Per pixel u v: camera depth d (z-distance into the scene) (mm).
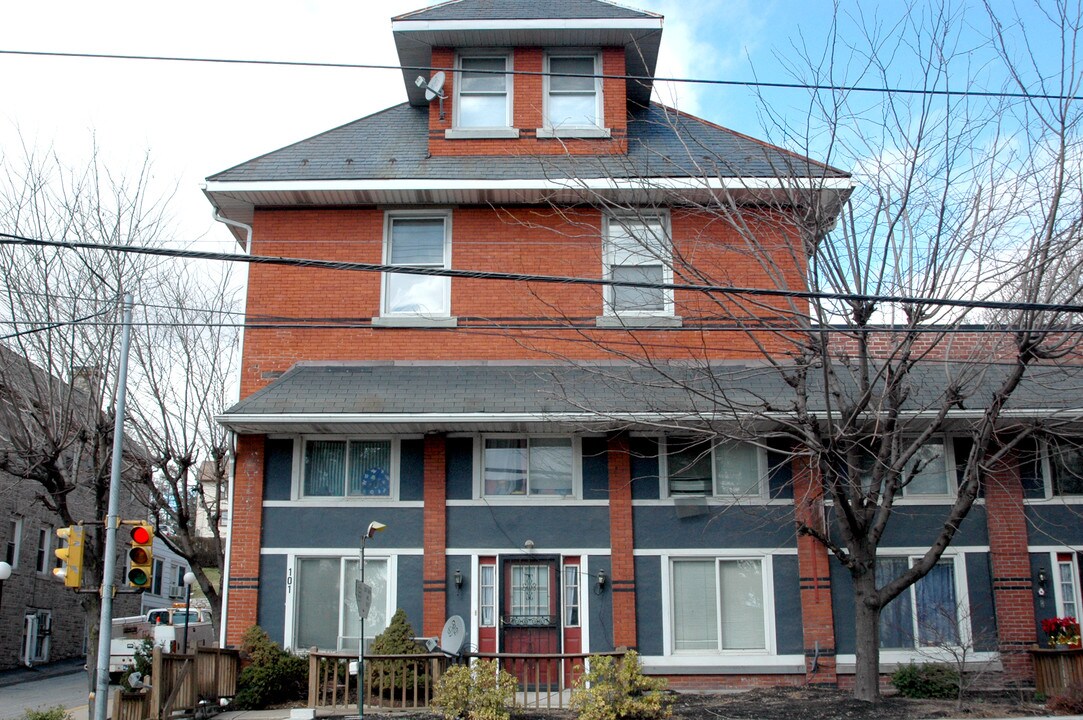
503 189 18453
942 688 15297
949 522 14359
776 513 17250
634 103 21062
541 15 19734
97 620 18359
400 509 17375
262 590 17094
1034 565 17062
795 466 17312
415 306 18766
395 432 17453
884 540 17188
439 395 17172
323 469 17625
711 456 17578
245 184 18453
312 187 18469
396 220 19188
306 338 18578
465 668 14438
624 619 16859
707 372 15227
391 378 17781
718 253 18281
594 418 16125
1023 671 16484
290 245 18922
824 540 14734
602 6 20156
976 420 16031
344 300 18688
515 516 17344
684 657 16781
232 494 17516
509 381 17609
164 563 43688
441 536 17172
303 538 17281
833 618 16906
